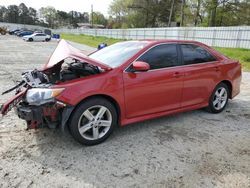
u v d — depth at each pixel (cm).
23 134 396
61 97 330
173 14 6512
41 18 13138
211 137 407
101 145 370
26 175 294
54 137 389
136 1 7006
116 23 8300
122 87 371
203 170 313
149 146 370
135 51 407
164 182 288
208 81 482
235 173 309
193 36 2867
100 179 290
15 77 862
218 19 4550
